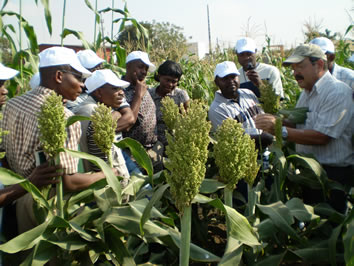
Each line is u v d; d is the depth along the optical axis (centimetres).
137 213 229
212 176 402
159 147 434
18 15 444
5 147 250
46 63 239
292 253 252
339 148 338
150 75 716
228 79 397
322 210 299
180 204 160
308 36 938
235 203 390
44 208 228
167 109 319
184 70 794
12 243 191
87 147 296
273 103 309
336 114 323
